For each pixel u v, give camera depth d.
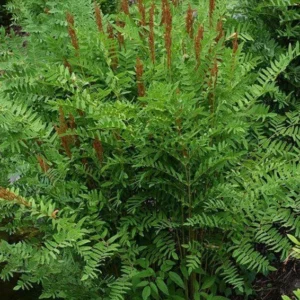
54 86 1.92
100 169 1.75
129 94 1.90
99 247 1.62
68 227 1.54
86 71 1.92
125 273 1.76
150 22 1.77
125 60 1.86
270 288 1.98
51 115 1.98
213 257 1.80
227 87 1.73
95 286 1.71
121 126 1.61
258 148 1.90
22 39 2.17
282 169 1.80
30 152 1.85
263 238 1.72
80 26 1.98
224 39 1.88
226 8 2.11
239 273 1.93
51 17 2.22
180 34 1.88
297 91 2.15
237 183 1.79
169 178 1.76
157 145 1.65
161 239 1.78
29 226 1.84
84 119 1.80
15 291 1.99
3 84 1.92
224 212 1.72
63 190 1.73
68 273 1.65
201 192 1.72
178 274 1.90
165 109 1.59
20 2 2.33
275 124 1.94
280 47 2.09
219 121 1.73
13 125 1.76
